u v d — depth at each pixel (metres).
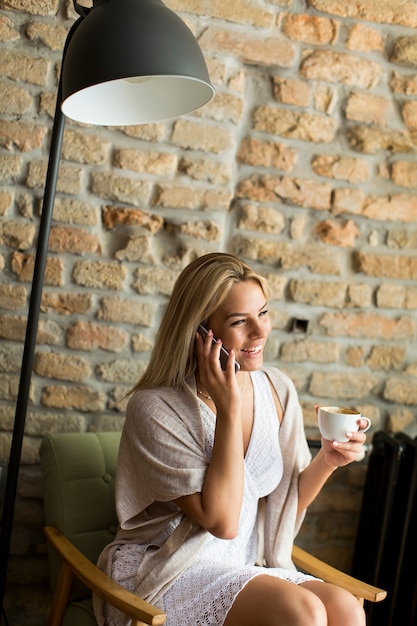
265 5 2.25
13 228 2.22
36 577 2.35
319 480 1.97
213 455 1.77
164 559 1.76
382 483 2.36
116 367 2.32
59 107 1.96
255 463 1.95
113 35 1.55
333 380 2.45
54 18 2.16
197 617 1.67
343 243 2.40
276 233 2.36
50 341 2.27
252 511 1.90
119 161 2.23
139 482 1.85
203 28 2.23
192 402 1.86
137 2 1.60
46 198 2.00
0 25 2.14
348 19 2.32
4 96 2.16
